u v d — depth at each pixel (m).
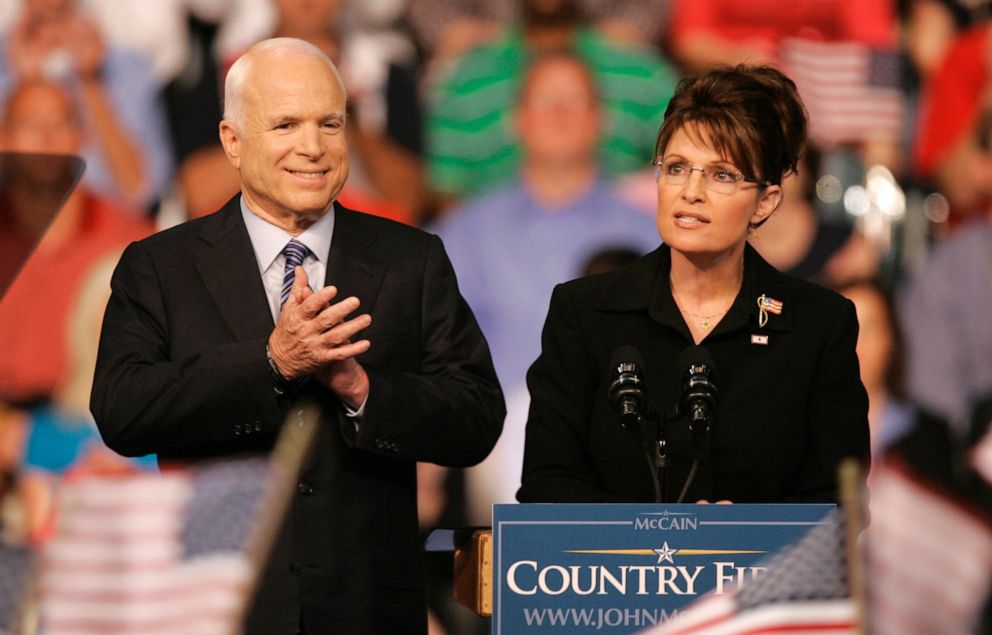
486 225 19.89
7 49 19.38
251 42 19.48
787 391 10.81
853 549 8.30
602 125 19.94
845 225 20.45
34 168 10.34
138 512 7.19
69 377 19.39
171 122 19.53
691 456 10.61
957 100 20.53
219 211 11.17
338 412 10.43
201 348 10.59
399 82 19.69
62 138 19.41
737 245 10.90
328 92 10.68
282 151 10.53
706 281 10.96
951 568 8.01
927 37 20.45
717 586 8.59
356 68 19.56
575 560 8.67
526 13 19.89
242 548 7.27
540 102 19.84
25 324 19.34
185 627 7.15
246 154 10.69
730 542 8.60
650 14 20.02
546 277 19.89
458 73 19.80
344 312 9.80
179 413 10.15
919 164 20.52
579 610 8.65
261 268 10.85
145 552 7.16
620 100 19.95
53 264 19.41
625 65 19.98
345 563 10.32
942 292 20.45
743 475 10.71
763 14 20.16
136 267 11.00
